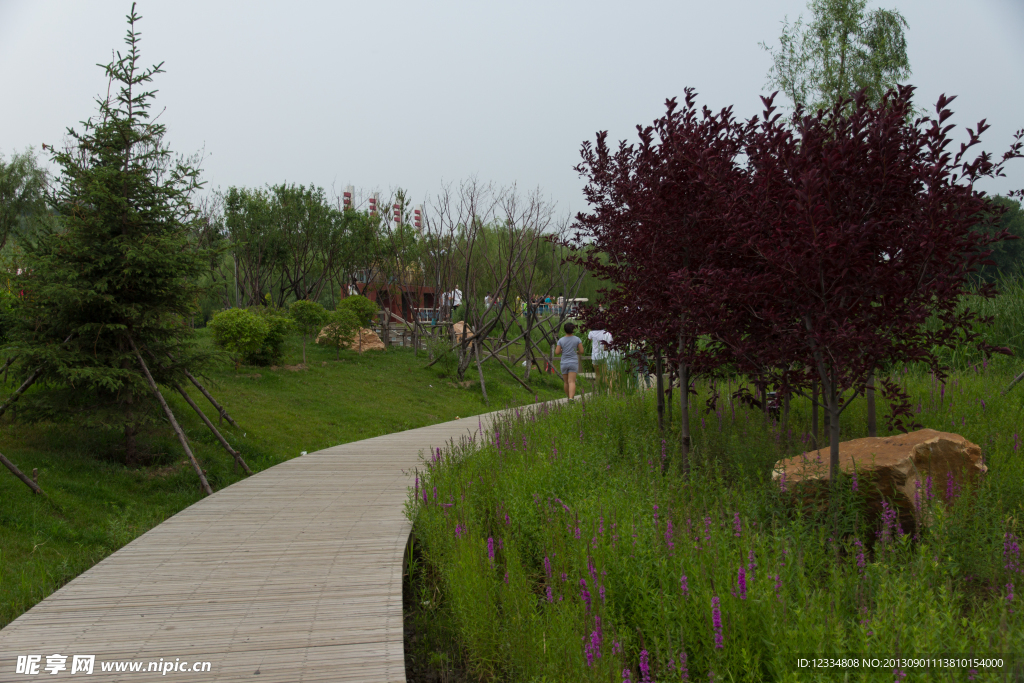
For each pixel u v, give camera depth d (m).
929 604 3.04
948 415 7.19
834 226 4.70
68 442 8.91
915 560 3.71
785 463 5.24
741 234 5.01
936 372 5.26
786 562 3.49
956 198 4.41
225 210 24.44
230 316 15.81
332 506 6.65
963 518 4.41
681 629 3.05
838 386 4.91
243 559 5.00
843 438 6.86
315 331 19.39
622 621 3.49
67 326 8.46
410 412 14.79
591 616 3.33
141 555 5.10
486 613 3.62
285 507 6.61
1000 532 4.22
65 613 3.98
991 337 11.20
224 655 3.45
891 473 4.56
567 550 4.17
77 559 5.74
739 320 5.56
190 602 4.16
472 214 18.81
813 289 4.77
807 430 7.16
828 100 19.34
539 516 4.94
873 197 4.82
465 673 3.80
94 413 8.43
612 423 7.91
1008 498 4.98
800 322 5.16
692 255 6.34
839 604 3.14
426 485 6.12
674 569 3.60
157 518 7.20
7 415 9.24
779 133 4.83
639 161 6.70
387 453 9.76
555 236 7.91
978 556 4.09
